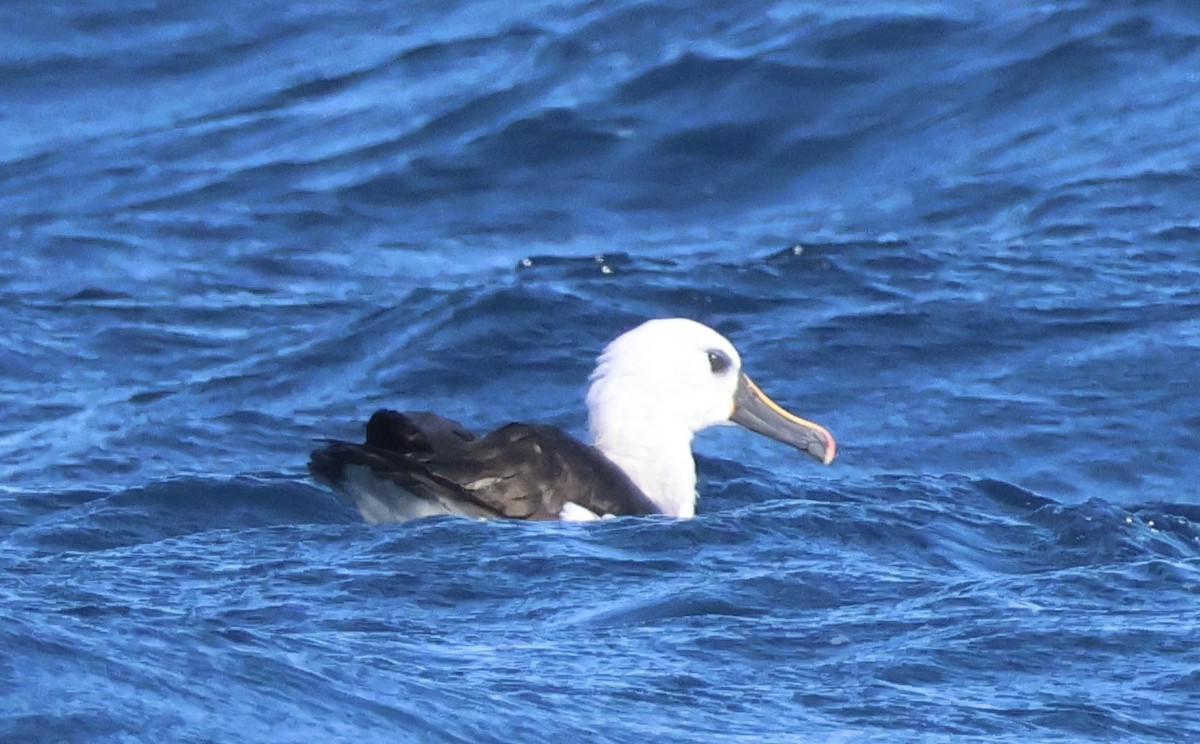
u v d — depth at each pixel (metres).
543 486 12.86
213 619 10.03
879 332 18.11
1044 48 23.88
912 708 9.03
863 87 23.50
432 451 12.80
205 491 13.86
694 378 14.59
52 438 16.48
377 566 11.26
